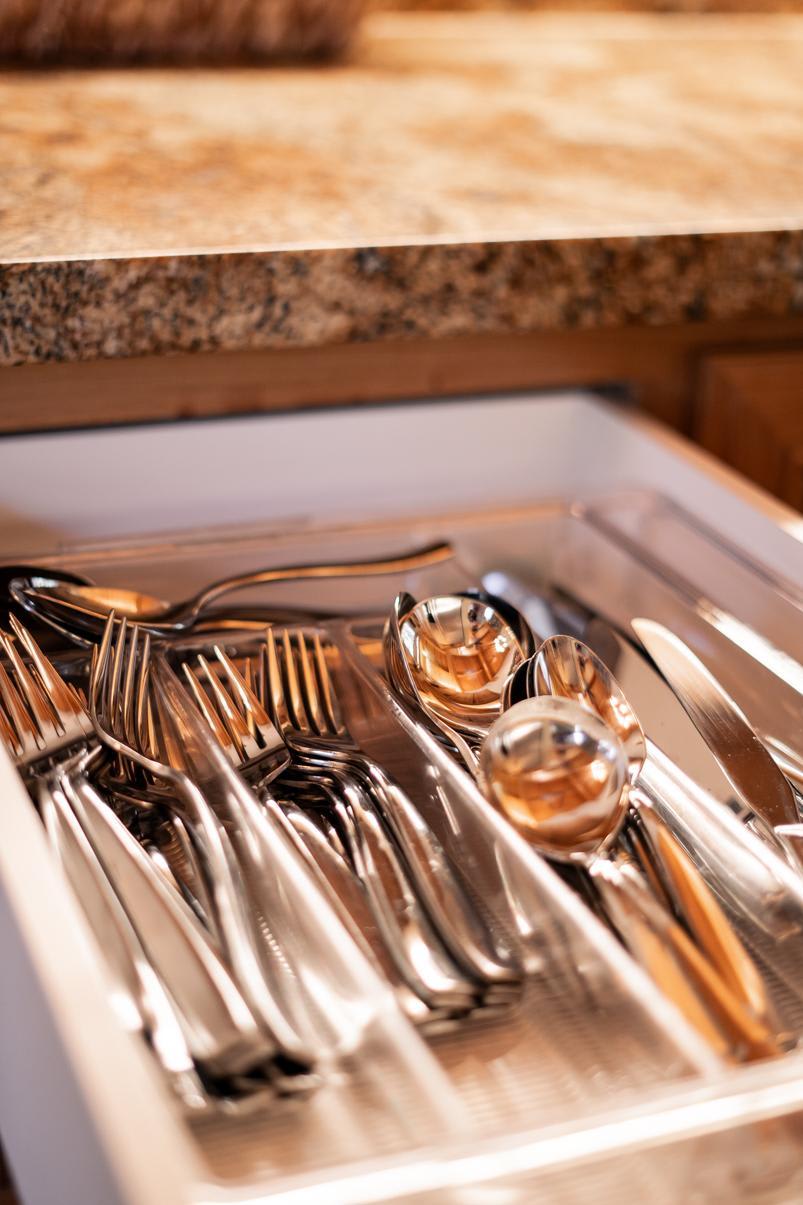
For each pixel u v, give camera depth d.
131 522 0.67
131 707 0.45
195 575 0.55
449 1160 0.25
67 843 0.38
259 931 0.35
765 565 0.55
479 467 0.75
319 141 0.79
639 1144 0.26
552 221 0.66
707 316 0.68
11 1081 0.34
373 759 0.44
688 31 1.34
